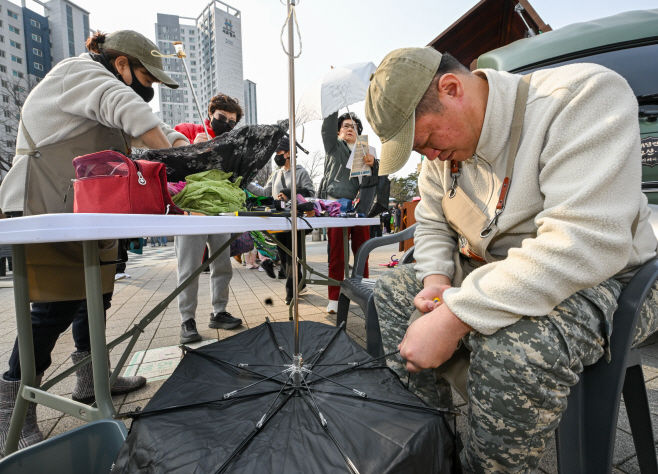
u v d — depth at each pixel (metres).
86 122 1.27
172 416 0.65
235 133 1.44
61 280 1.16
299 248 3.26
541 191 0.82
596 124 0.73
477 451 0.78
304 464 0.52
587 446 0.79
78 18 78.56
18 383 1.23
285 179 3.57
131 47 1.43
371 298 1.44
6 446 0.98
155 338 2.53
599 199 0.69
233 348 0.94
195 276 1.31
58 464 0.72
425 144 0.93
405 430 0.60
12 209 1.23
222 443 0.57
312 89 3.35
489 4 3.86
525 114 0.86
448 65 0.90
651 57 2.20
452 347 0.79
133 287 4.82
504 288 0.71
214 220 0.97
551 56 2.47
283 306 3.42
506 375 0.71
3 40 62.72
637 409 0.90
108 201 0.87
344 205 2.98
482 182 0.98
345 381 0.78
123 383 1.70
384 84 0.90
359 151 2.79
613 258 0.67
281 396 0.71
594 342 0.74
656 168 2.02
